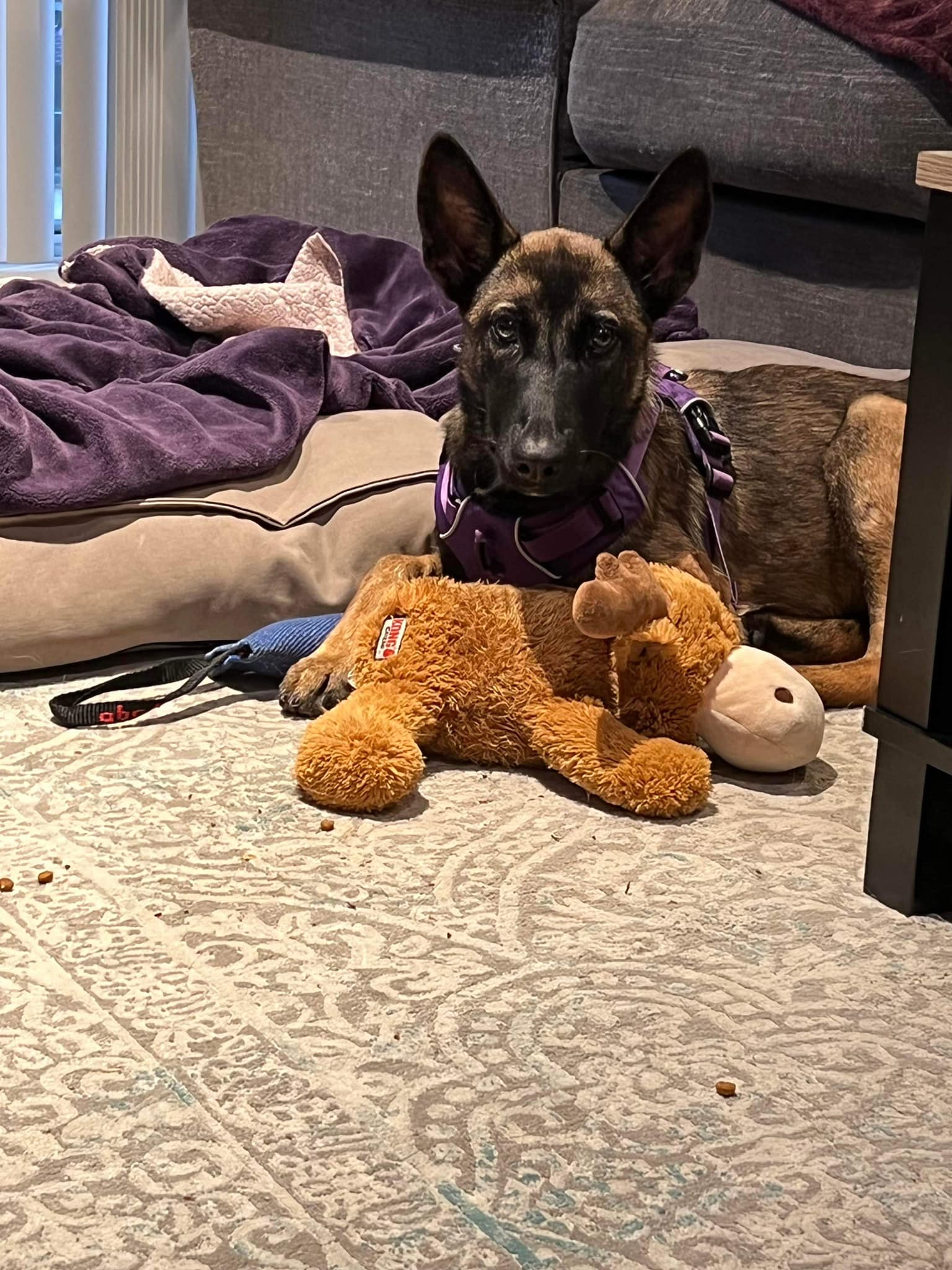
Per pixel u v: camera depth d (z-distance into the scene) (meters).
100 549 1.44
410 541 1.59
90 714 1.35
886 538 1.50
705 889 1.17
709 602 1.32
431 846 1.21
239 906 1.13
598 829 1.24
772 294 2.06
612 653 1.29
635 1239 0.89
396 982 1.06
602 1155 0.94
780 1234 0.90
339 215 2.73
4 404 1.47
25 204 2.98
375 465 1.59
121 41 2.95
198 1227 0.89
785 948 1.12
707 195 1.39
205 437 1.53
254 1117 0.96
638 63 2.12
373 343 2.04
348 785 1.23
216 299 1.92
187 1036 1.01
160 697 1.38
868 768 1.36
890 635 1.15
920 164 1.09
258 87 2.81
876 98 1.83
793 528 1.56
